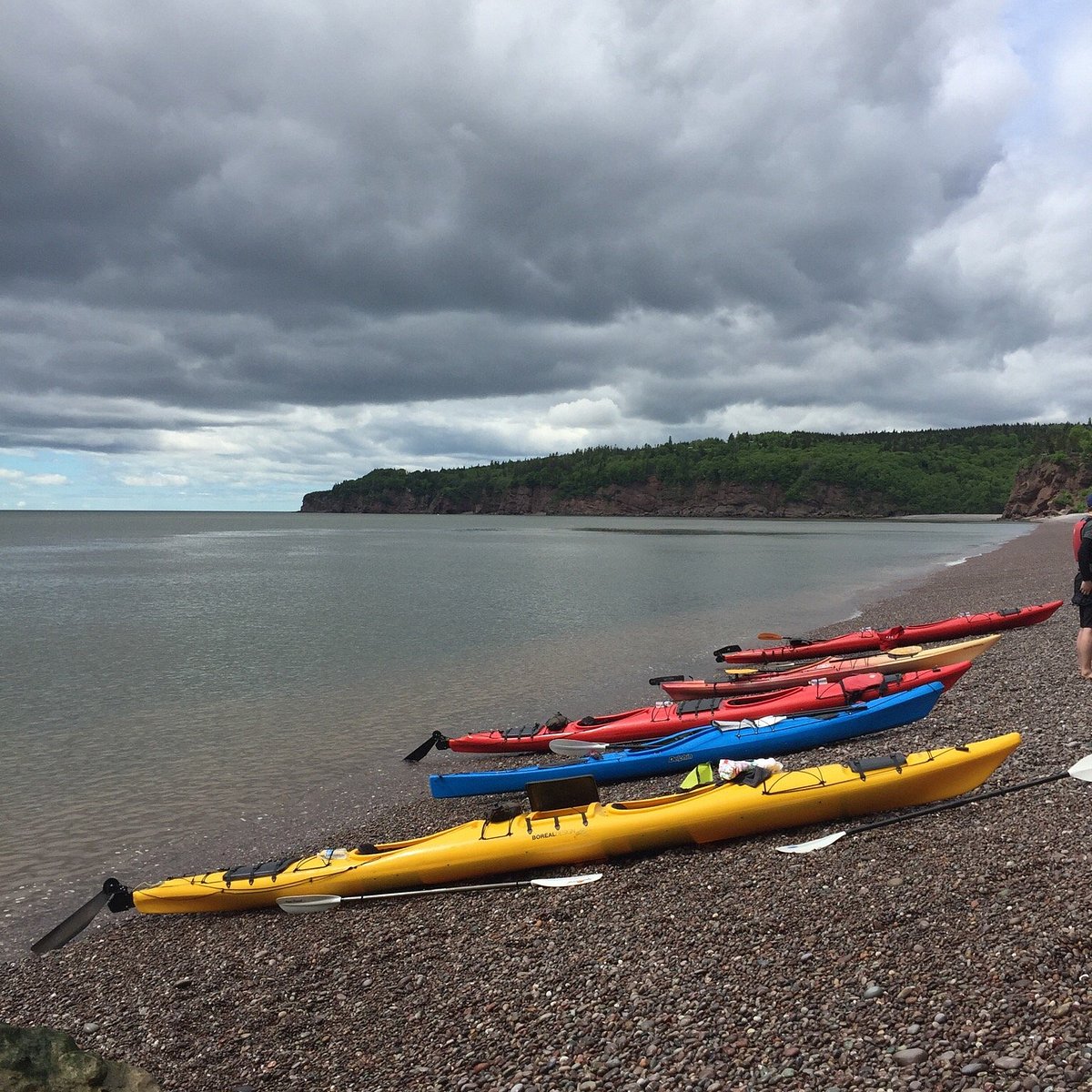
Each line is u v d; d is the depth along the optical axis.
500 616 31.64
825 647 19.36
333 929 7.85
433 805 11.47
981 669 15.12
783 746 11.66
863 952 5.68
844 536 111.12
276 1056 5.84
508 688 18.73
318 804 11.68
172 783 12.70
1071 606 23.02
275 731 15.66
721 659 19.45
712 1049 4.95
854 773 8.45
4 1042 5.02
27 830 10.84
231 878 8.55
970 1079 4.15
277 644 26.06
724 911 6.81
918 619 25.41
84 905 8.02
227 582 50.41
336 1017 6.23
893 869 6.95
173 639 27.64
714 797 8.53
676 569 54.22
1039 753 9.34
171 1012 6.62
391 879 8.41
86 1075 5.10
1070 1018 4.41
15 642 27.20
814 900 6.67
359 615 33.12
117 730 15.88
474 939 7.17
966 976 5.07
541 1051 5.32
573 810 8.82
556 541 106.69
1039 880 6.11
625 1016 5.52
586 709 16.56
